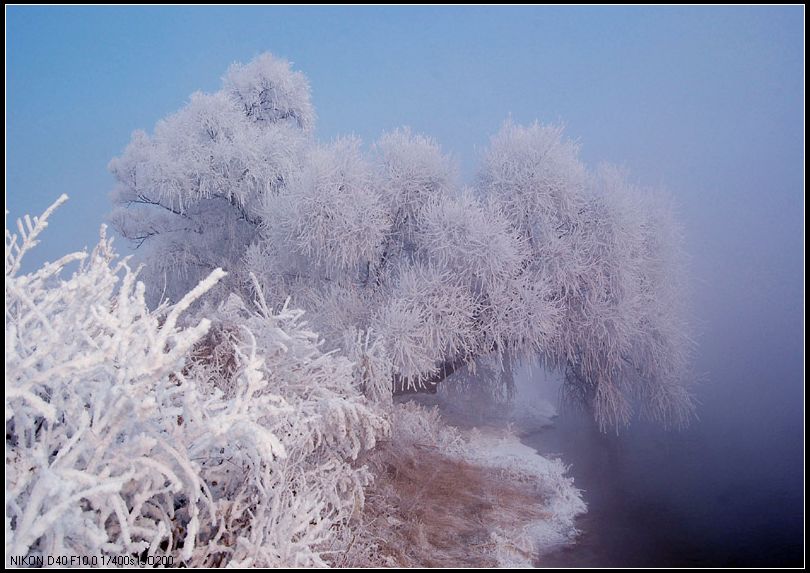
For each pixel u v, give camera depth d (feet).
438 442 26.16
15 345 8.36
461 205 30.30
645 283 34.60
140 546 7.90
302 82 49.16
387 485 17.26
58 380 8.64
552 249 31.19
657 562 13.05
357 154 32.42
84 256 9.50
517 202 32.01
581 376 35.94
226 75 49.52
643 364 34.45
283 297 33.60
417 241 32.55
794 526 15.69
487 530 14.90
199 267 44.68
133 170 45.03
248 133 44.32
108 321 8.69
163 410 9.07
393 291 30.63
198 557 8.96
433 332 28.25
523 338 30.55
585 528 15.69
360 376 19.13
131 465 8.04
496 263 29.12
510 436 30.53
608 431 33.22
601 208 32.86
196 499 8.89
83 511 8.16
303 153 43.93
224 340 16.24
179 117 44.37
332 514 13.32
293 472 12.30
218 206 46.39
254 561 9.17
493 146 34.19
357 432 15.37
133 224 45.55
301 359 15.48
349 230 30.73
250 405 9.21
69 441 7.73
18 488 7.45
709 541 14.67
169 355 7.99
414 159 33.06
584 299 32.45
